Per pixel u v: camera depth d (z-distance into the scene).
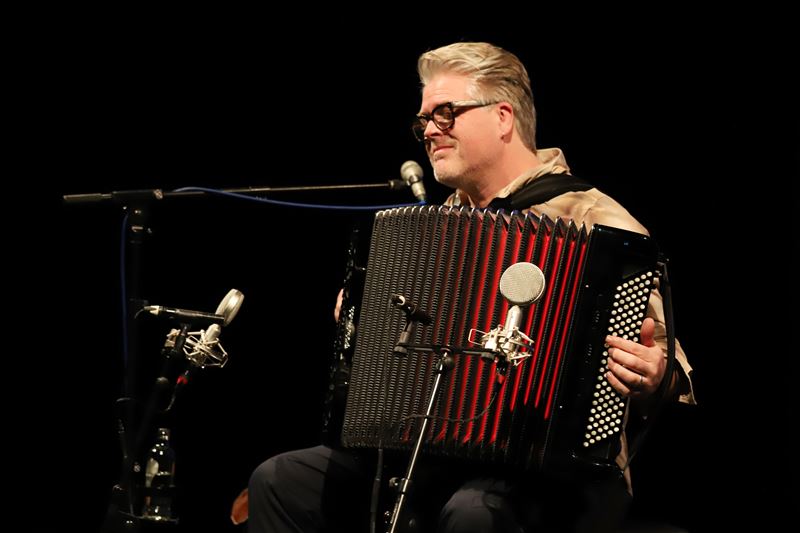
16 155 18.42
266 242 18.86
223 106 18.47
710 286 16.03
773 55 15.54
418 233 10.09
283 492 11.00
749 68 15.70
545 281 9.41
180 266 18.89
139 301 11.45
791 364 15.58
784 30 15.44
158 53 18.38
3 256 18.73
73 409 19.14
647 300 9.23
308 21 18.11
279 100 18.38
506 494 9.49
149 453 11.32
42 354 19.08
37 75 18.25
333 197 18.53
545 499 9.75
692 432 16.23
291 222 18.81
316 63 18.22
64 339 19.11
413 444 9.46
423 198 11.95
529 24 16.97
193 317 10.93
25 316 18.97
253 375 18.91
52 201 18.61
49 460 19.09
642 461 16.53
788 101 15.47
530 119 11.38
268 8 18.19
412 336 9.88
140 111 18.47
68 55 18.27
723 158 15.92
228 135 18.53
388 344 10.04
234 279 18.89
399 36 17.83
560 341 9.40
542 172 10.97
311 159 18.47
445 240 9.93
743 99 15.75
